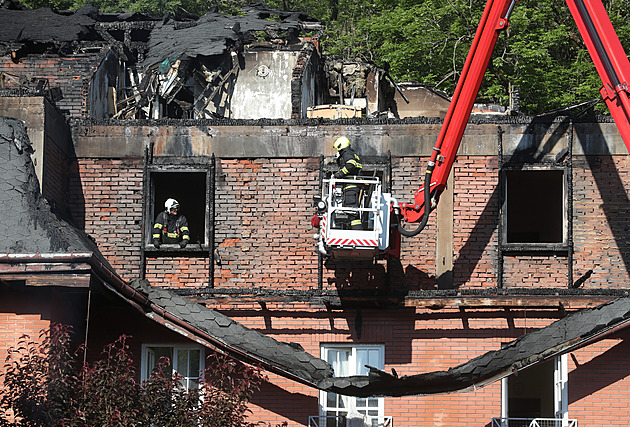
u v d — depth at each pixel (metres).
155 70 75.38
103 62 72.94
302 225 59.25
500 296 56.69
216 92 78.38
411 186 59.16
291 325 58.03
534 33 102.75
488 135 59.34
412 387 51.62
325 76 86.56
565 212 58.19
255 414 56.97
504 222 58.56
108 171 60.38
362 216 52.31
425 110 90.38
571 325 51.56
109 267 55.41
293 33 83.00
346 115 75.44
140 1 123.94
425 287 58.34
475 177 59.16
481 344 57.31
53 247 49.59
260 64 79.00
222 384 49.19
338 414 57.25
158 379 47.25
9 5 82.50
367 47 114.62
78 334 53.47
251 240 59.31
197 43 76.88
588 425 56.25
